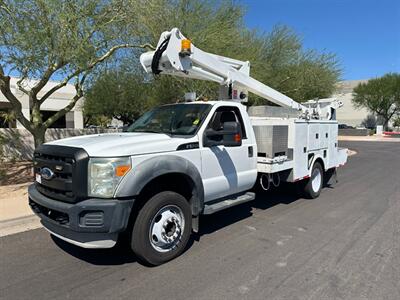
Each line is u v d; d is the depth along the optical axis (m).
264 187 6.16
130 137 4.29
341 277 3.67
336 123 8.38
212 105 4.95
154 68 4.88
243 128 5.38
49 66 7.66
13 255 4.23
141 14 8.23
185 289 3.41
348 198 7.52
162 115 5.24
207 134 4.62
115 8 7.75
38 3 6.64
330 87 18.50
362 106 56.94
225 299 3.22
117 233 3.61
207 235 4.99
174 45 4.79
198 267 3.91
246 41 14.48
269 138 5.85
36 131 9.23
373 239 4.84
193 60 5.14
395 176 10.84
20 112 8.82
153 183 4.09
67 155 3.65
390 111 55.06
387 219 5.85
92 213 3.46
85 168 3.56
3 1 6.59
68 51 7.10
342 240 4.79
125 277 3.67
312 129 7.09
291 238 4.88
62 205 3.62
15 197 6.85
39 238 4.82
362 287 3.45
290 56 16.95
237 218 5.88
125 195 3.54
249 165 5.45
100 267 3.91
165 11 9.98
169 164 3.95
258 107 6.83
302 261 4.07
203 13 12.06
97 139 4.19
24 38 6.64
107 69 10.30
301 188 7.28
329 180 8.81
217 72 5.69
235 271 3.81
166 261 4.02
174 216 4.09
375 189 8.61
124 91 16.27
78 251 4.36
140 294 3.31
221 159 4.84
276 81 15.98
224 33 11.96
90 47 7.54
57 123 30.23
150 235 3.86
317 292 3.35
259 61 14.18
